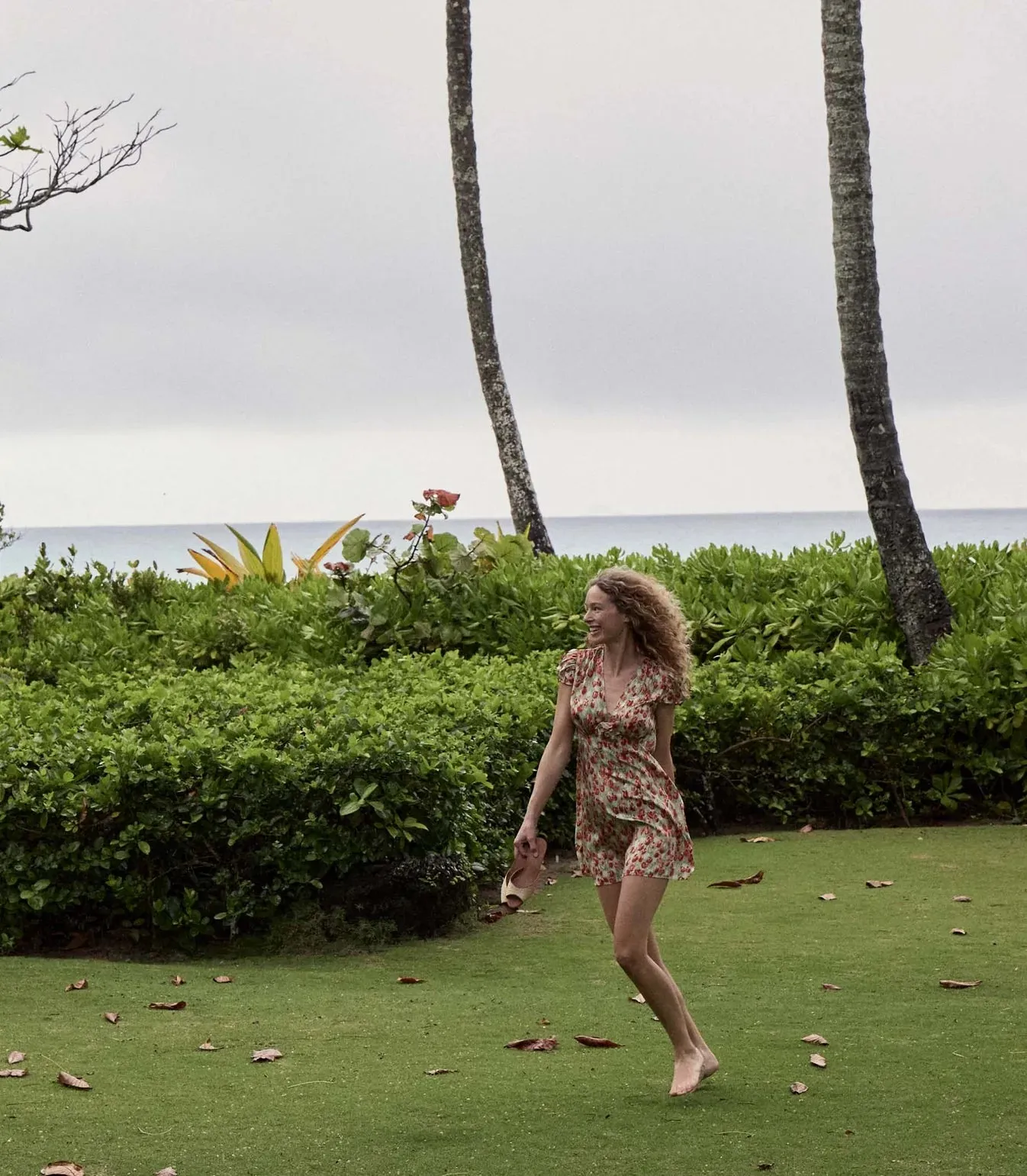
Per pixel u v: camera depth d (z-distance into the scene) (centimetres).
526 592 1297
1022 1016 558
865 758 1013
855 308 1157
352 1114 455
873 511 1164
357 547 1343
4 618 1429
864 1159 409
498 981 638
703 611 1232
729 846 939
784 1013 570
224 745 734
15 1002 595
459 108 1753
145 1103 467
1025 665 995
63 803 695
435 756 736
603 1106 461
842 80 1155
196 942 709
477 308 1767
